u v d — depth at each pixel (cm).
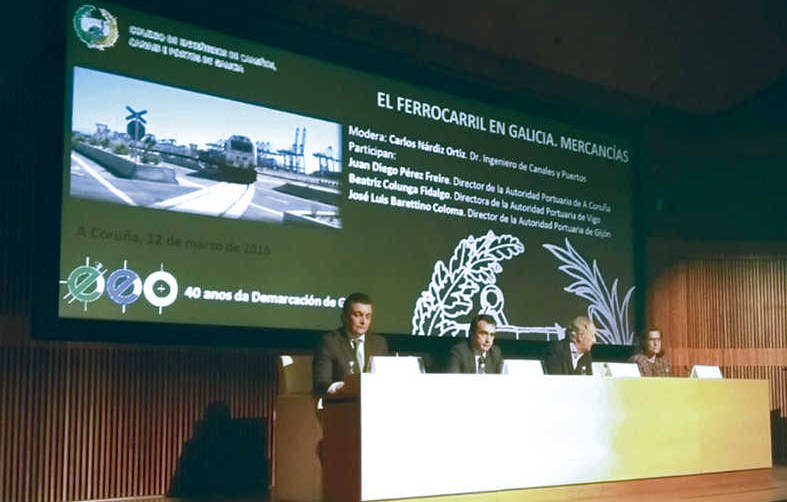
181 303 662
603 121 982
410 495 490
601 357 948
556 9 867
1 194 614
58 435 629
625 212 991
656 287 1075
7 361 610
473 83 869
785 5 947
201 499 652
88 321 620
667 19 924
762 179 1105
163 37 670
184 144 674
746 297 1092
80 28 631
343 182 765
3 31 623
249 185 705
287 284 720
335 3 790
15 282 614
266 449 734
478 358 639
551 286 912
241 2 728
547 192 921
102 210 630
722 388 658
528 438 539
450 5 827
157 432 675
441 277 823
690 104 1049
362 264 769
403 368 509
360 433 478
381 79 801
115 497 651
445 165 839
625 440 587
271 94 727
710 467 641
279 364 599
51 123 619
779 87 1066
